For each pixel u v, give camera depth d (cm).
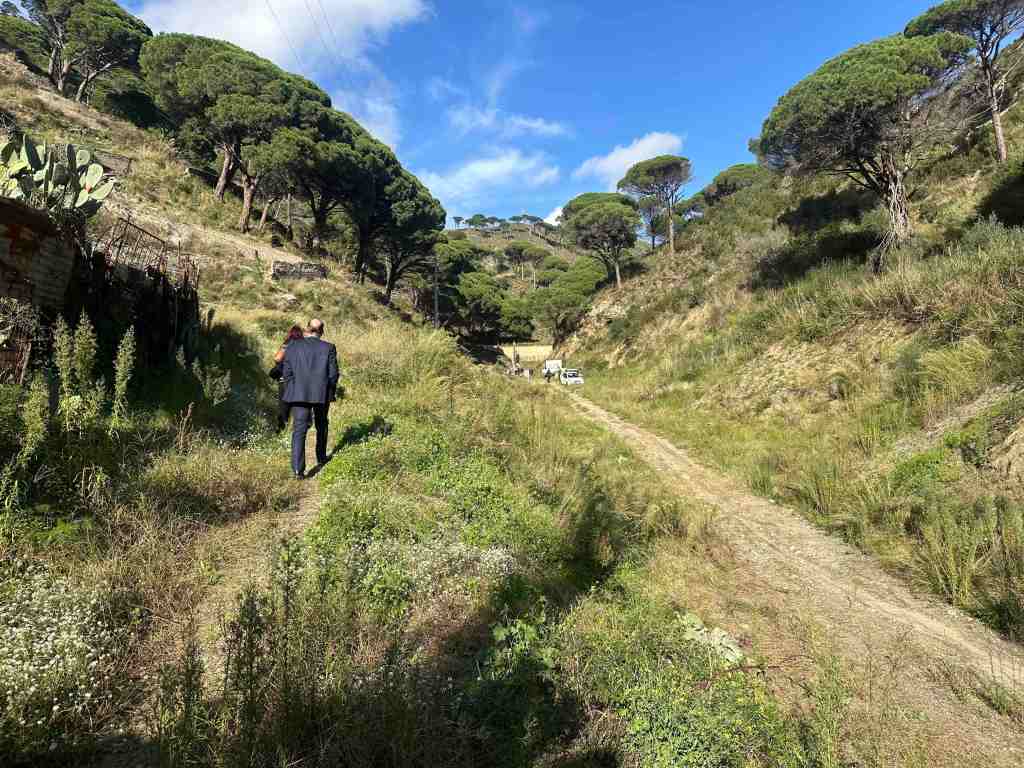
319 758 197
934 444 785
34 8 4072
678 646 347
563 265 9119
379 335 1192
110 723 214
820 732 282
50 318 482
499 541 436
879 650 426
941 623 484
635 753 254
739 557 634
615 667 299
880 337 1229
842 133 1862
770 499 899
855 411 1088
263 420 684
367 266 5006
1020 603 475
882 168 2025
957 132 2383
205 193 3228
